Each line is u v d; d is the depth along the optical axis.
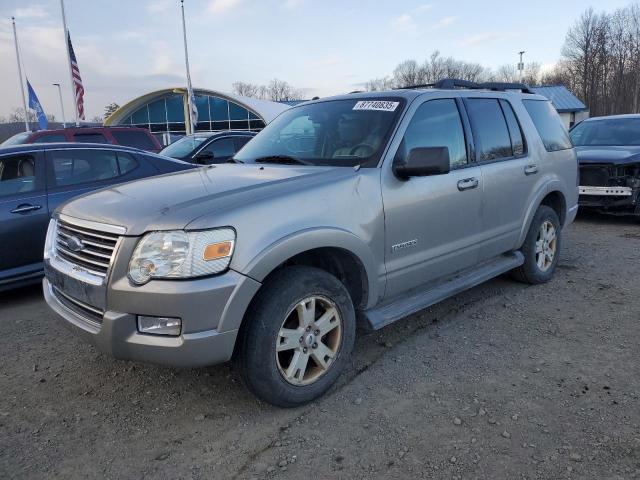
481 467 2.66
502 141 4.83
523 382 3.50
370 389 3.45
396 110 3.94
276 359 3.05
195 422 3.12
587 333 4.27
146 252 2.77
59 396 3.45
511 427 2.99
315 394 3.27
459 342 4.15
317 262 3.56
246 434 2.99
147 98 45.75
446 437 2.91
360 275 3.53
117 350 2.86
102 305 2.89
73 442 2.95
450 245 4.17
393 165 3.69
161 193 3.22
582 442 2.83
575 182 5.94
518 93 5.36
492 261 4.93
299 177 3.38
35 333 4.53
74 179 5.92
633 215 8.90
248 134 11.27
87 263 3.05
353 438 2.92
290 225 3.04
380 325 3.58
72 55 24.67
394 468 2.67
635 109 65.62
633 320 4.51
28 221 5.42
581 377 3.54
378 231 3.54
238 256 2.83
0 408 3.30
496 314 4.73
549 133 5.61
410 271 3.85
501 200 4.68
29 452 2.86
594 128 10.23
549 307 4.87
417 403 3.26
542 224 5.38
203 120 44.94
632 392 3.33
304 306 3.17
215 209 2.88
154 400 3.38
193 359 2.78
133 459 2.79
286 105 46.06
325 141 4.02
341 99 4.43
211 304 2.76
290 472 2.66
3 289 5.34
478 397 3.32
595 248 7.11
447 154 3.50
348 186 3.41
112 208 3.09
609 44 66.81
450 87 4.65
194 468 2.71
